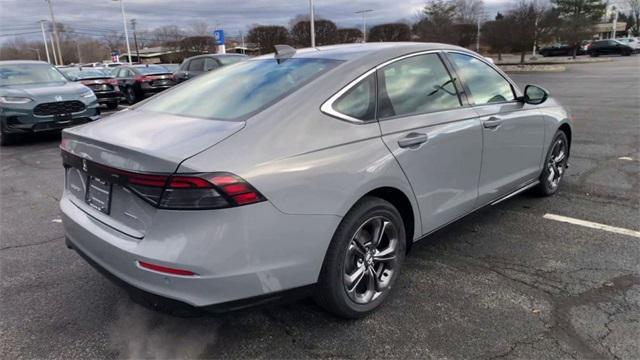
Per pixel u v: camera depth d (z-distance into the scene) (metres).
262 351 2.61
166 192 2.16
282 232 2.32
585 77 21.48
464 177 3.42
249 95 2.82
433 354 2.54
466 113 3.41
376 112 2.84
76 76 16.17
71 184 3.00
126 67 18.11
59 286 3.37
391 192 2.90
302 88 2.68
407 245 3.18
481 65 3.83
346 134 2.62
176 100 3.16
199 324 2.87
